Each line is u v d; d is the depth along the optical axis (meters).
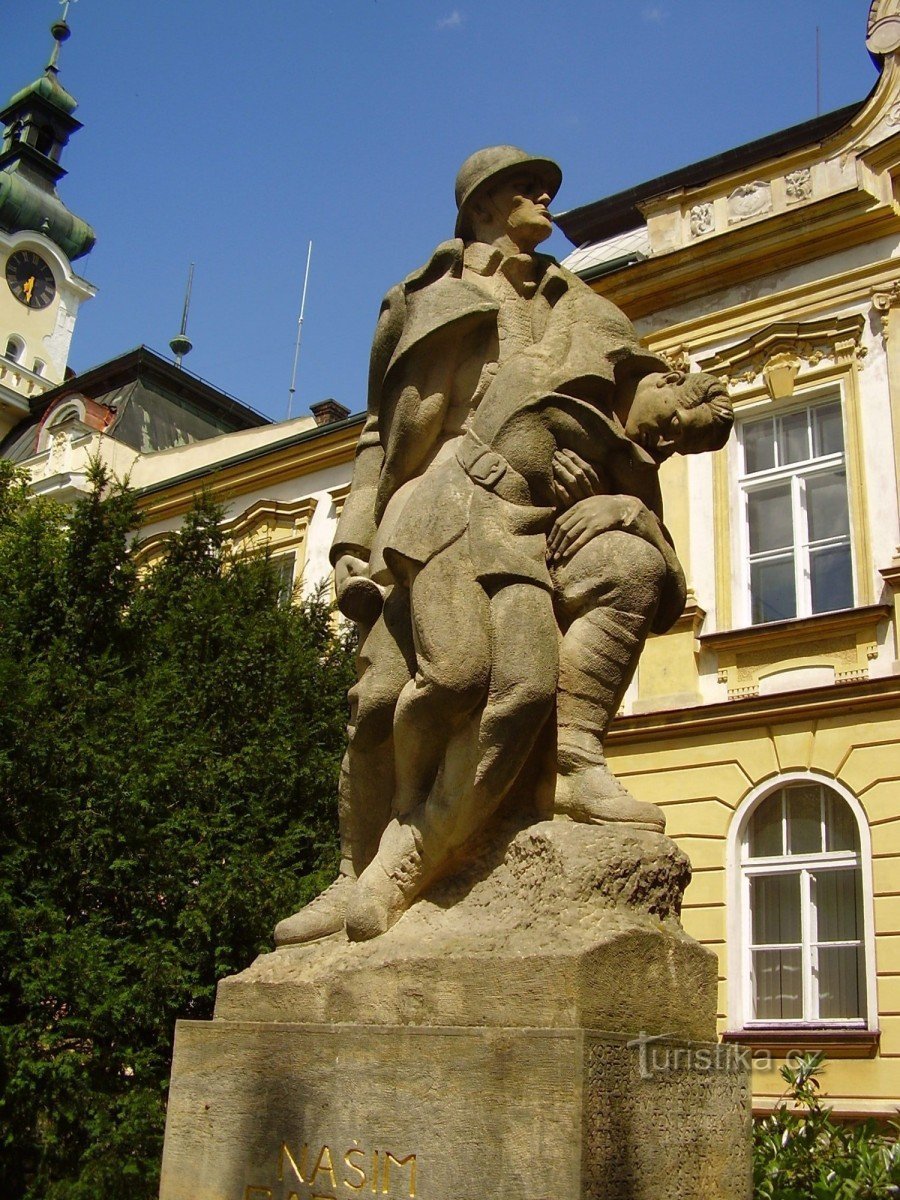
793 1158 3.47
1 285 34.50
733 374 12.66
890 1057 9.59
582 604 2.96
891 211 12.08
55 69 38.97
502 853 2.81
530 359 3.13
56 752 7.80
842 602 11.60
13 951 7.23
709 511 12.38
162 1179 2.81
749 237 12.81
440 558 2.91
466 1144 2.38
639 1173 2.37
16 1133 6.86
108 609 9.55
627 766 11.83
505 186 3.35
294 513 17.31
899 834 10.27
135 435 24.64
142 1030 7.41
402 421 3.21
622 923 2.56
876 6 12.89
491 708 2.79
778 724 11.18
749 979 10.73
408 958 2.65
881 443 11.57
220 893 7.83
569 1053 2.31
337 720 10.06
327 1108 2.60
